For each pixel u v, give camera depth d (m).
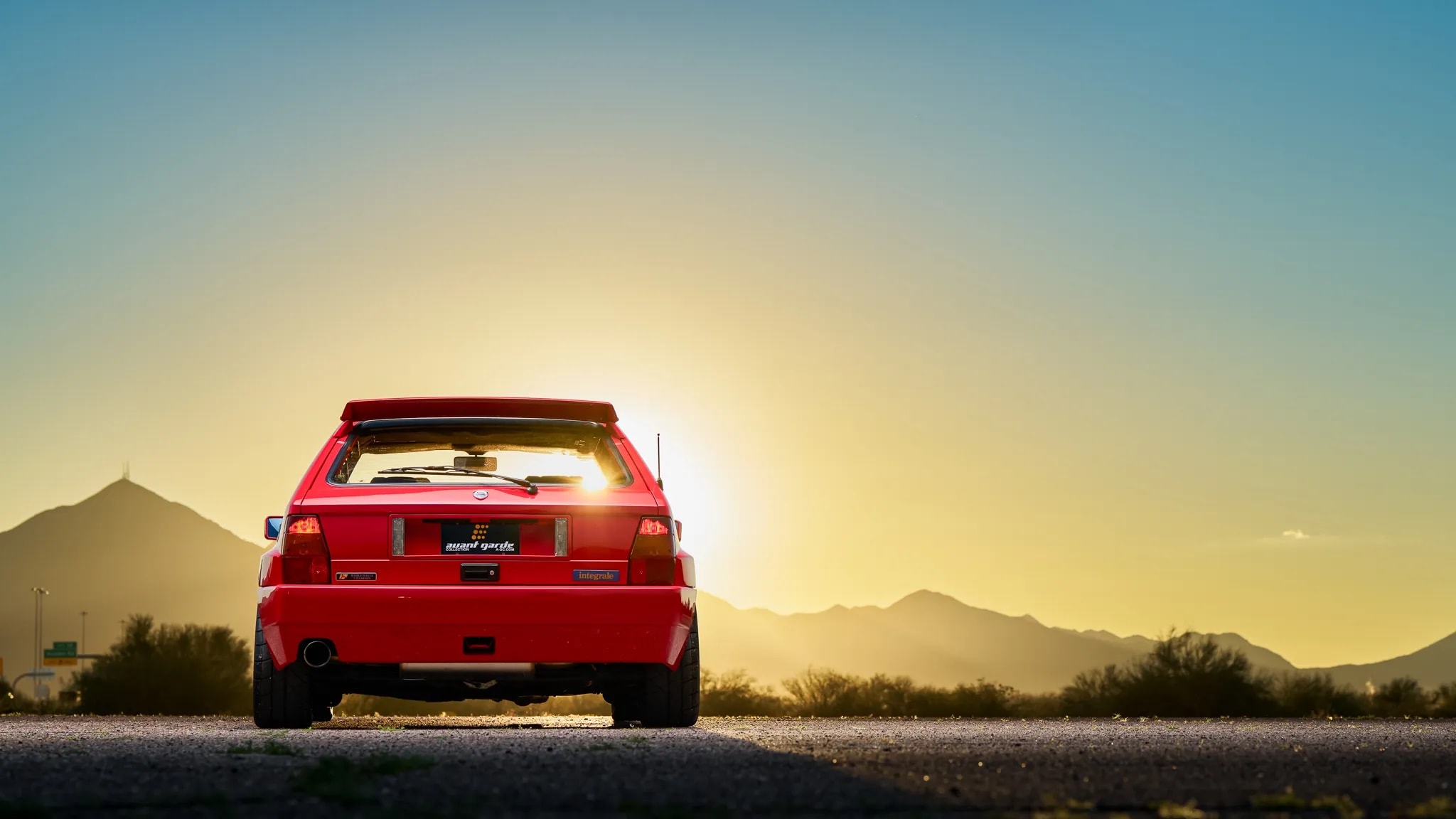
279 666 7.12
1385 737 6.69
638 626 7.11
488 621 6.98
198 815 3.49
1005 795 3.87
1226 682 28.67
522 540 7.17
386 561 7.07
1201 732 7.36
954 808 3.63
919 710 34.59
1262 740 6.34
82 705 46.56
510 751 5.29
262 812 3.52
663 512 7.35
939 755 5.11
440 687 7.36
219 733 6.86
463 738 6.21
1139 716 29.59
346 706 29.28
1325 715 21.67
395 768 4.45
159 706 45.94
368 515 7.11
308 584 7.03
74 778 4.27
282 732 7.01
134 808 3.62
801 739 6.15
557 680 7.20
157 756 5.11
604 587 7.14
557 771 4.49
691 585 7.34
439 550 7.11
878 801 3.74
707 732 6.96
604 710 29.88
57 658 106.12
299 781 4.12
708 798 3.80
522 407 7.77
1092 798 3.83
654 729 7.43
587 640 7.08
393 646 7.00
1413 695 21.67
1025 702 34.50
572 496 7.27
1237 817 3.52
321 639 6.99
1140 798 3.83
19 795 3.87
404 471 7.59
